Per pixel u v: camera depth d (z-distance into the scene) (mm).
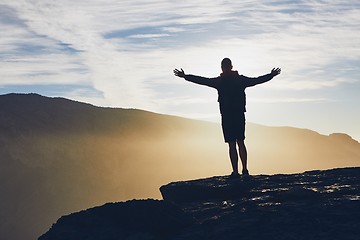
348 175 10961
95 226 8383
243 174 11422
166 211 8562
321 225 7926
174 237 8180
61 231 8336
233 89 11031
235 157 11328
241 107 11141
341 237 7590
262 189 10117
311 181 10578
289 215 8312
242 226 8141
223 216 8555
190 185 10992
